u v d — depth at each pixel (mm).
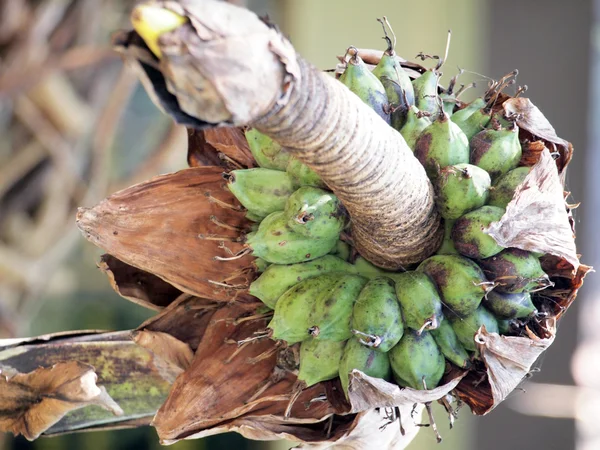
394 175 643
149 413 806
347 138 618
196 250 741
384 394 663
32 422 755
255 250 701
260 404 728
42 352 800
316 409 719
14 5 1295
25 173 1449
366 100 711
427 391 668
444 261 687
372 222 668
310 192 691
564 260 700
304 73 597
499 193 693
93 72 1431
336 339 694
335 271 707
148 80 584
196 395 728
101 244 738
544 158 673
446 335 689
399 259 693
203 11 572
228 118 579
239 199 713
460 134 696
